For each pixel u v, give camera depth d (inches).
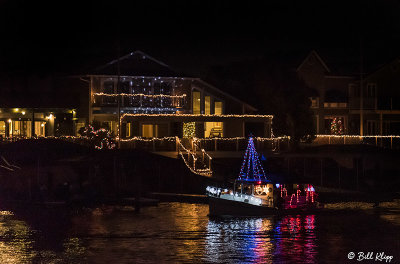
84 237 1834.4
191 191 2469.2
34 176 2447.1
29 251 1676.9
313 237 1856.5
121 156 2491.4
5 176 2439.7
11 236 1844.2
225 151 2849.4
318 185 2667.3
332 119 3513.8
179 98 3117.6
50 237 1828.2
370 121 3590.1
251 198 2177.7
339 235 1887.3
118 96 2704.2
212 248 1715.1
